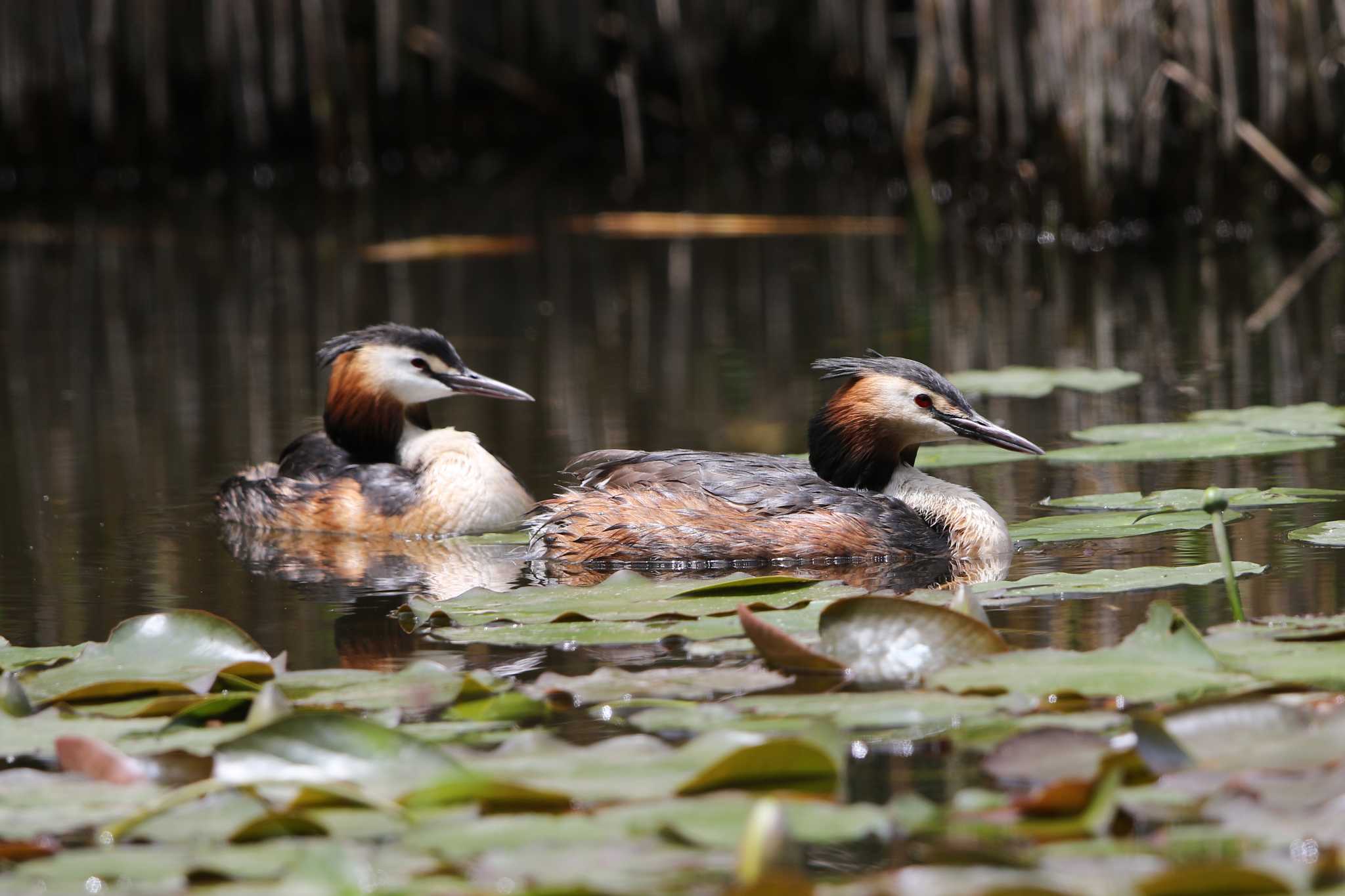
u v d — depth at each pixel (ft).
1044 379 52.31
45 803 21.09
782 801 19.81
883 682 25.25
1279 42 80.53
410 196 105.50
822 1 108.99
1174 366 55.77
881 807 20.72
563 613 29.04
